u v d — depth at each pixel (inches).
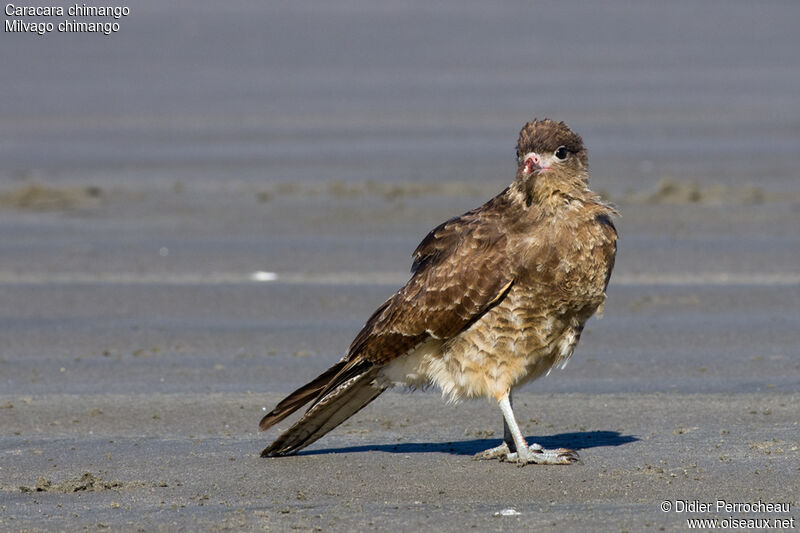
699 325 552.4
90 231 798.5
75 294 633.0
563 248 369.1
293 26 2370.8
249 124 1307.8
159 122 1334.9
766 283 628.1
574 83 1585.9
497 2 2780.5
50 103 1488.7
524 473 366.9
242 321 577.3
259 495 350.0
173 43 2124.8
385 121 1310.3
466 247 378.3
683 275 652.1
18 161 1111.6
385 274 668.1
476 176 986.7
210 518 325.7
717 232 758.5
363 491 352.8
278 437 386.9
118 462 384.5
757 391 454.0
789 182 927.7
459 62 1845.5
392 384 399.5
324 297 620.1
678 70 1695.4
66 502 343.0
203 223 818.2
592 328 554.3
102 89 1612.9
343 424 434.9
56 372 495.8
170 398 458.6
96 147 1182.3
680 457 377.1
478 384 381.1
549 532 309.6
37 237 781.9
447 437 415.5
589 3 2706.7
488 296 372.5
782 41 2004.2
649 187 921.5
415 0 2861.7
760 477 352.2
